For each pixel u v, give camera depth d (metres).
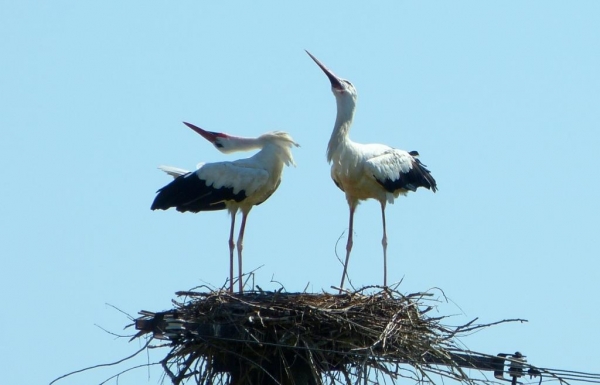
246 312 13.70
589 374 13.51
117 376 13.00
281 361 13.62
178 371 13.56
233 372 13.62
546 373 13.59
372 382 13.46
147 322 13.49
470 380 13.73
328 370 13.57
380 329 13.79
